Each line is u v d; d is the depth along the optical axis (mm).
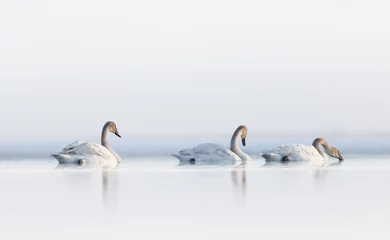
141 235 18000
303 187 27828
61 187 27984
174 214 21109
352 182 29703
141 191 26547
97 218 20422
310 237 17688
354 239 17438
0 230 18656
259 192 26188
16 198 24703
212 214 21094
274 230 18562
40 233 18250
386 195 25281
